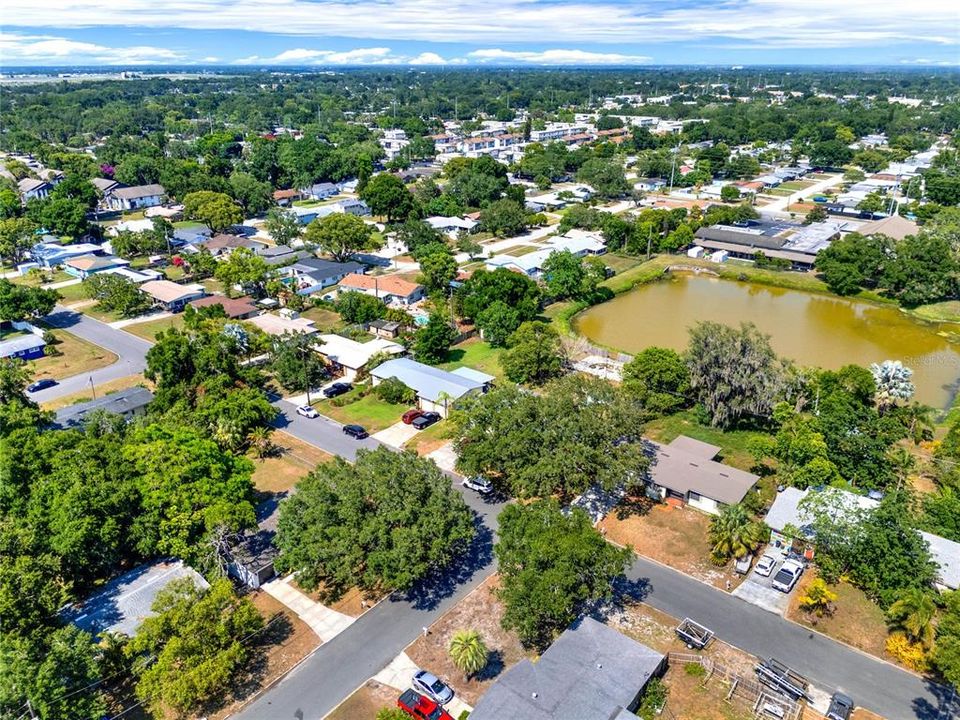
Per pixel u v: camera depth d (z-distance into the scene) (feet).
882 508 153.07
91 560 145.69
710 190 605.73
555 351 261.24
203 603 126.72
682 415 233.55
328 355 266.77
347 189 618.44
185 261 392.88
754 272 400.06
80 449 169.17
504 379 257.34
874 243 373.40
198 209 458.91
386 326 300.20
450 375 246.88
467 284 323.37
